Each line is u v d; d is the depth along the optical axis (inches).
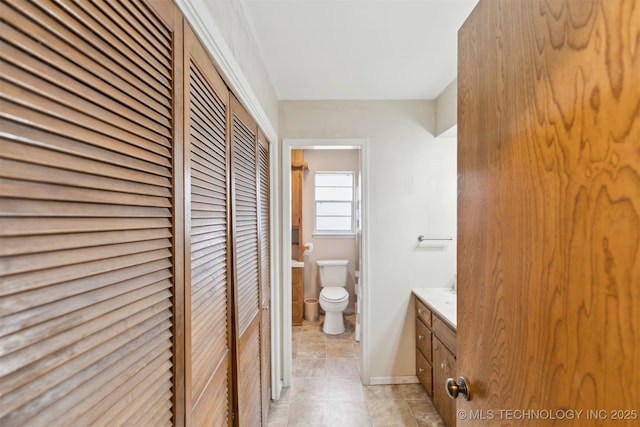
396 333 95.1
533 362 22.5
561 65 19.8
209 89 38.2
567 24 19.2
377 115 94.1
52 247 14.9
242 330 54.1
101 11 18.2
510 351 25.6
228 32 42.4
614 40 16.0
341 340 127.3
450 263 95.7
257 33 59.3
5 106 12.9
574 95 18.7
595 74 17.2
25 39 13.6
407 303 95.3
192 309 32.5
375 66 73.4
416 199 95.0
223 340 44.6
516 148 24.7
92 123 17.5
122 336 20.0
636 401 14.8
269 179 87.4
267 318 81.1
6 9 12.9
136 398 21.3
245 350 55.6
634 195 14.9
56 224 15.2
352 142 93.7
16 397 13.1
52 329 14.9
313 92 88.7
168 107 26.4
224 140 45.4
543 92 21.5
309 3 50.5
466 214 34.3
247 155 59.9
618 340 15.7
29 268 13.8
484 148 30.1
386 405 83.7
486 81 29.7
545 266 21.2
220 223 43.4
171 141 26.7
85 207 17.1
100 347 18.0
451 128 83.8
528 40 23.2
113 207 19.4
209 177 38.6
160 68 25.1
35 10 14.1
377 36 60.8
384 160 94.4
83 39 16.9
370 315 94.6
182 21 29.1
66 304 15.7
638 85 14.8
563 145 19.6
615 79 15.9
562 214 19.7
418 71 76.1
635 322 14.9
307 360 109.6
